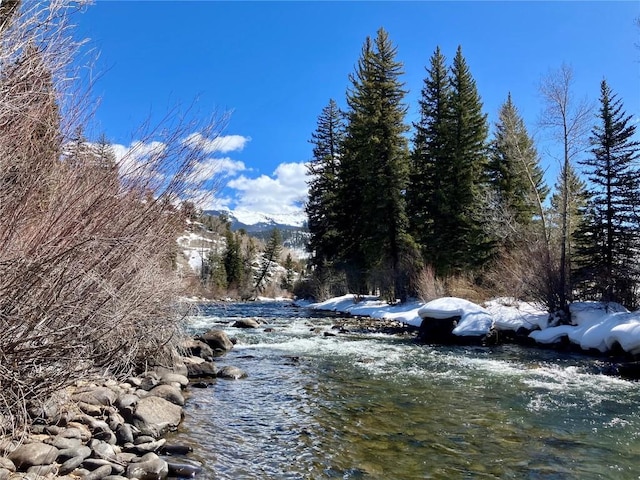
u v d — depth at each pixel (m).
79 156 3.60
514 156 23.34
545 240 17.12
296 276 68.50
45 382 3.77
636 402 6.95
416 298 23.22
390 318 20.36
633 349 10.41
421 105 29.02
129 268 4.33
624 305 15.84
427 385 7.96
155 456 4.20
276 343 12.92
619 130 18.86
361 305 26.12
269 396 7.05
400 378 8.52
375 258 25.98
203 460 4.44
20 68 3.02
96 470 3.69
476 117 26.50
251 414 6.07
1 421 3.67
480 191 25.27
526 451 4.94
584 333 12.10
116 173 3.87
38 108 3.14
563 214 15.70
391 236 24.92
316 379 8.34
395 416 6.12
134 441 4.67
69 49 3.34
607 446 5.09
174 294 7.14
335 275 33.06
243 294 54.69
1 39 2.91
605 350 11.40
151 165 4.21
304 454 4.72
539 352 12.04
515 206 26.47
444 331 13.86
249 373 8.77
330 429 5.54
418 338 14.27
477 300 19.66
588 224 19.09
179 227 5.27
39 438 3.96
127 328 4.90
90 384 5.62
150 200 4.27
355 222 29.91
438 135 27.08
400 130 25.06
